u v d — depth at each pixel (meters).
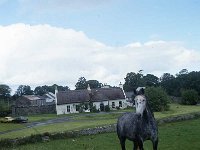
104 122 56.97
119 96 102.94
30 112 94.00
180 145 31.36
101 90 103.38
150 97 73.62
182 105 92.19
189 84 112.44
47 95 159.25
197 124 47.44
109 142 36.53
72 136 43.59
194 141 33.00
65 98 97.81
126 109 97.31
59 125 57.75
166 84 125.12
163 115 63.06
